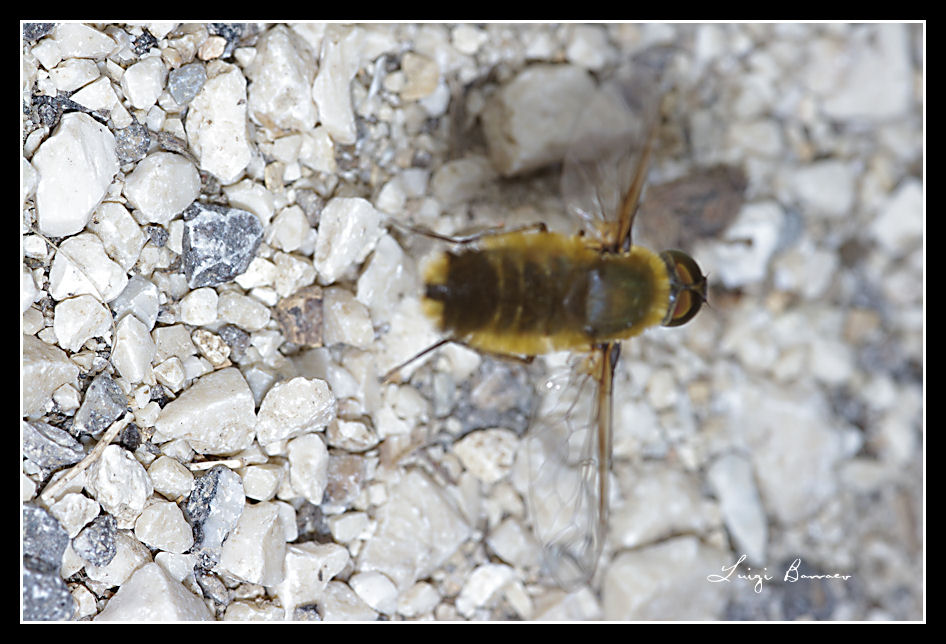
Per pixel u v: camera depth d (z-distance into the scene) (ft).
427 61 0.42
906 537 0.44
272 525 0.40
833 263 0.45
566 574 0.41
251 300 0.41
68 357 0.40
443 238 0.41
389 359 0.42
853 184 0.45
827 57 0.45
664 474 0.43
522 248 0.41
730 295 0.44
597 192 0.42
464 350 0.42
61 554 0.39
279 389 0.41
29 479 0.39
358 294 0.42
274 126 0.41
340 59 0.41
